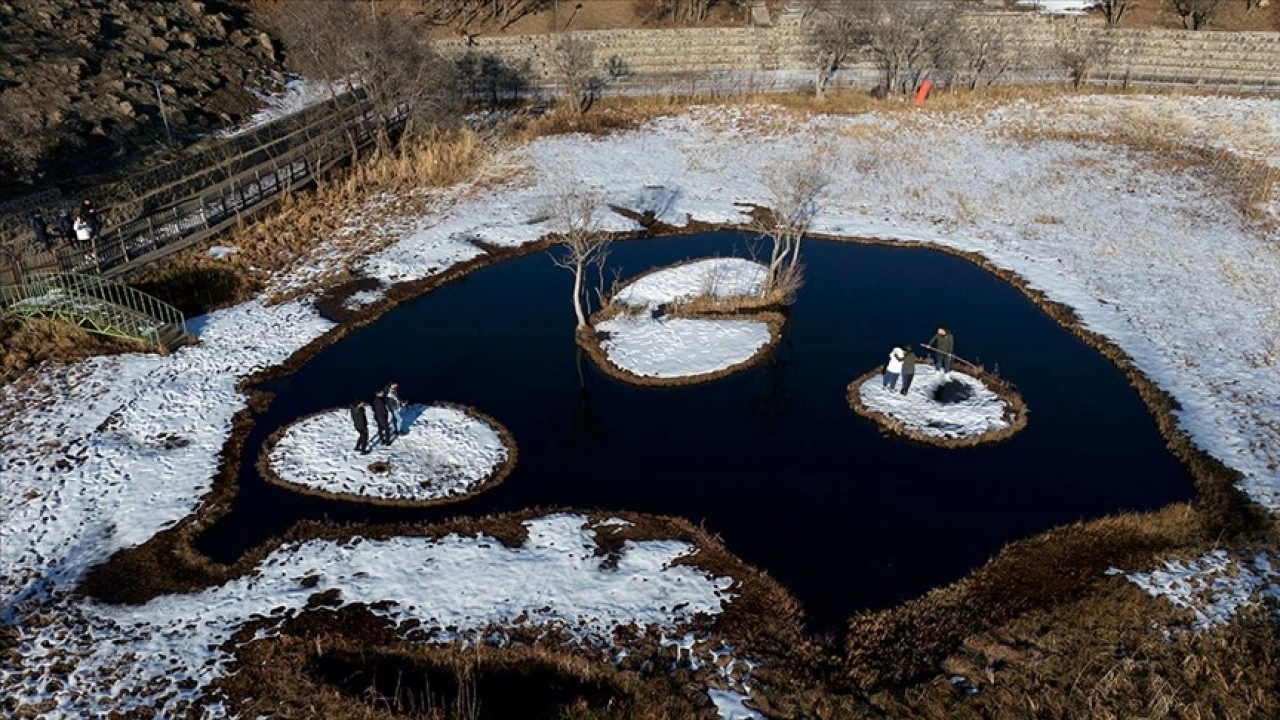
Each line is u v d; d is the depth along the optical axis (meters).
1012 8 58.62
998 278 32.50
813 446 23.42
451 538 19.84
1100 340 27.84
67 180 35.81
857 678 16.22
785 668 16.38
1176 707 15.04
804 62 56.09
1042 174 40.81
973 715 15.14
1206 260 32.44
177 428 23.62
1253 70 52.72
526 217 37.59
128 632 17.19
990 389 25.50
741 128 47.41
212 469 22.14
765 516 20.77
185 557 19.20
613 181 41.50
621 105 50.91
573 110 49.53
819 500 21.33
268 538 19.95
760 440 23.67
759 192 40.22
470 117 49.50
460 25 57.19
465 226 36.62
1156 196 38.09
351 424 23.86
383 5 58.41
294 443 23.02
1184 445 22.75
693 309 30.09
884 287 31.95
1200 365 26.17
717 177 41.91
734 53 56.28
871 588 18.61
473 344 28.36
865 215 37.69
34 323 26.70
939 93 51.44
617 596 18.20
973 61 53.38
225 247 33.03
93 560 19.09
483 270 33.56
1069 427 23.95
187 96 44.28
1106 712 14.98
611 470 22.47
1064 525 20.22
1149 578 18.34
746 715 15.36
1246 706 15.05
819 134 46.12
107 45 44.03
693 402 25.42
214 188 35.75
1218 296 29.94
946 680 15.97
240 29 52.28
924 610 17.83
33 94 38.25
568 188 40.34
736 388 26.12
